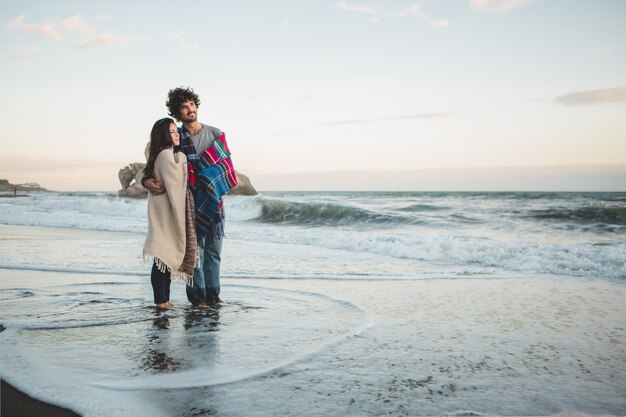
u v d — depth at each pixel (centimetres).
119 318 376
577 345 315
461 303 443
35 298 443
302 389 235
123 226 1341
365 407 215
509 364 277
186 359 279
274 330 346
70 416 202
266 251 853
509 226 1491
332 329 350
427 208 2405
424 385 243
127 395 225
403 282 556
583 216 1658
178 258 403
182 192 401
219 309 413
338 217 1755
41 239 1011
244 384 241
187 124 423
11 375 248
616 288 521
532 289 515
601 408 217
